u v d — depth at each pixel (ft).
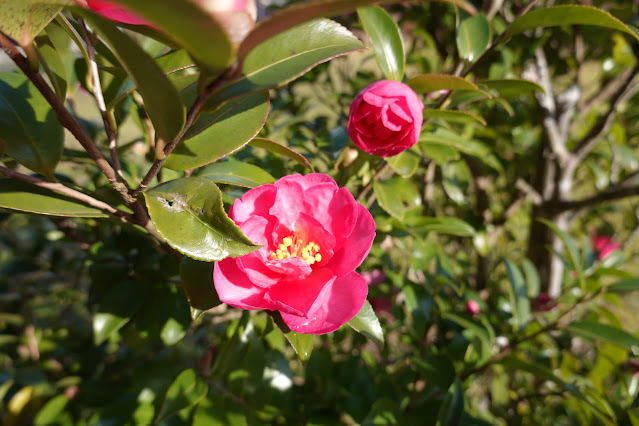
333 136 0.93
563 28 1.38
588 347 1.58
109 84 0.63
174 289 0.81
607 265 1.18
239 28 0.31
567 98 1.46
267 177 0.65
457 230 0.87
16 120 0.55
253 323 0.84
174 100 0.39
